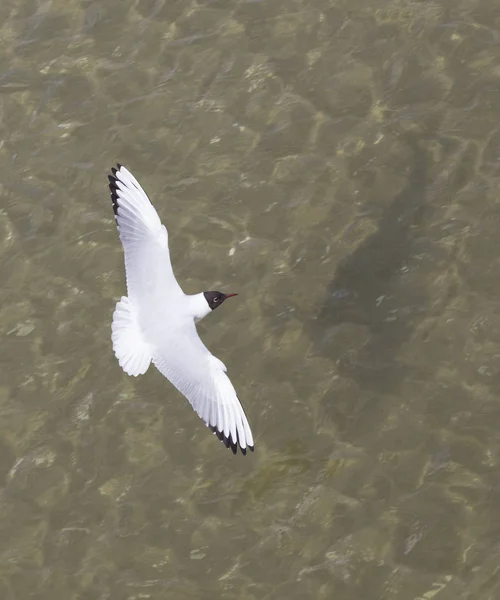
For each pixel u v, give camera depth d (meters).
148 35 20.72
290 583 15.11
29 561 15.78
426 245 17.69
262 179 18.72
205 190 18.77
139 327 11.20
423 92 19.20
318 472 15.95
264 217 18.36
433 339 16.84
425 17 19.97
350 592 14.94
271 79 19.77
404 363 16.70
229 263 17.98
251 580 15.21
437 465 15.75
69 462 16.52
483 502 15.35
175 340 11.02
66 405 17.03
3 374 17.44
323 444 16.17
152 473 16.27
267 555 15.39
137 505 16.03
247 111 19.52
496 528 15.14
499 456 15.67
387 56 19.66
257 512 15.77
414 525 15.33
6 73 20.73
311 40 20.09
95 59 20.62
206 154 19.14
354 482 15.78
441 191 18.14
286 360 16.97
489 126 18.66
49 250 18.53
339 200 18.34
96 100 20.12
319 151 18.86
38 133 19.91
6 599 15.53
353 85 19.50
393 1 20.25
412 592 14.81
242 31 20.45
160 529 15.78
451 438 15.94
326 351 16.97
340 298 17.42
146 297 11.30
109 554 15.70
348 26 20.12
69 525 16.02
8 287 18.25
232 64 20.08
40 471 16.50
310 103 19.42
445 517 15.33
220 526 15.70
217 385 10.87
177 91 19.92
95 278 18.12
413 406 16.28
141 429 16.62
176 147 19.30
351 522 15.49
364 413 16.33
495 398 16.17
